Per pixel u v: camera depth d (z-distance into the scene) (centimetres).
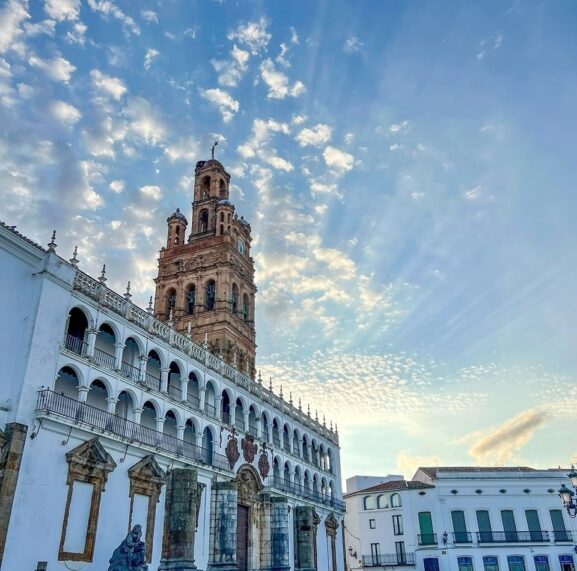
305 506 5897
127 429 3806
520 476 7544
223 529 4400
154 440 4028
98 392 3944
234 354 6100
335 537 6912
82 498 3300
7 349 3203
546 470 7806
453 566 6931
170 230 7225
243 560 4934
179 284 6738
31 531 2947
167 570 3775
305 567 5603
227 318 6316
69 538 3161
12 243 3353
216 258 6688
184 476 4012
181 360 4609
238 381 5459
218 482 4559
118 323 3981
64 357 3456
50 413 3148
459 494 7388
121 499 3578
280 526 5238
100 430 3472
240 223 7319
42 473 3083
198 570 3941
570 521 7338
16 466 2952
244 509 5119
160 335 4403
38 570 2934
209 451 4806
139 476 3734
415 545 7188
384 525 7500
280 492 5544
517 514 7325
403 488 7519
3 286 3281
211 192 7462
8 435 2997
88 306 3738
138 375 4097
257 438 5534
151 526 3766
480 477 7519
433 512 7300
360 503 7788
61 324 3481
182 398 4528
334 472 7544
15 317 3294
